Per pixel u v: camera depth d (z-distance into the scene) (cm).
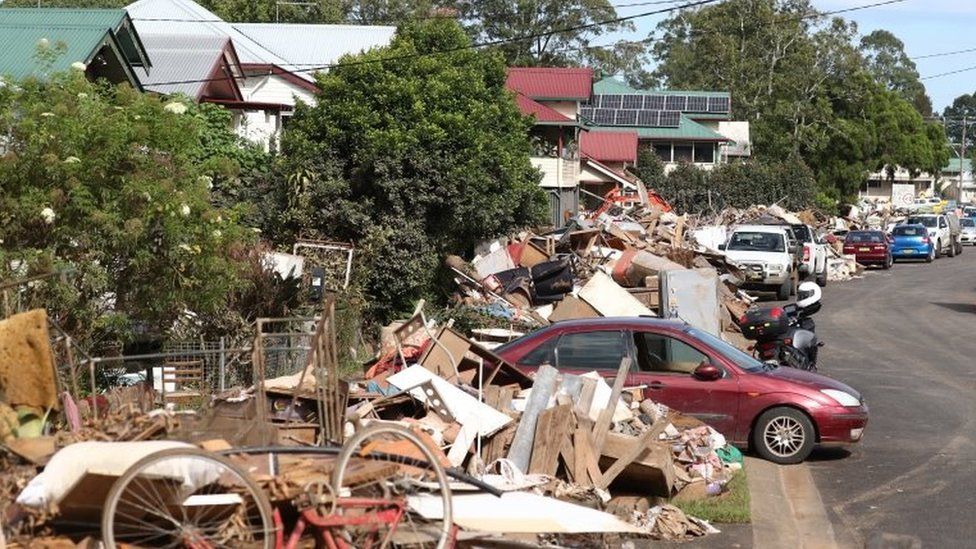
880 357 3822
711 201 10494
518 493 1428
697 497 1836
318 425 1539
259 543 1120
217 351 1972
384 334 2555
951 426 2562
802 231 6838
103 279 2038
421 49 4506
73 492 1096
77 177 2019
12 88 2144
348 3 11562
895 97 15738
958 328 4762
